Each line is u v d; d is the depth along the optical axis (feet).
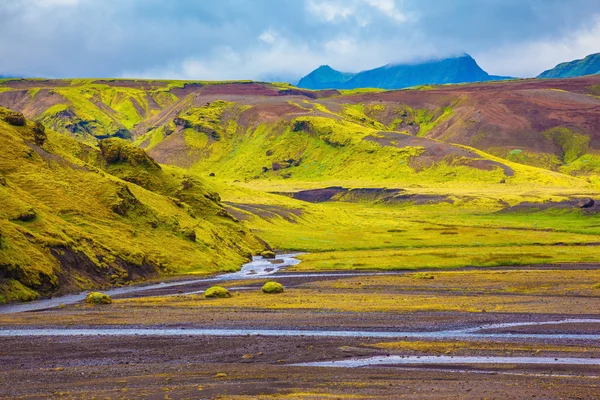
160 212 580.30
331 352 218.79
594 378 181.98
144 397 164.55
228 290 408.26
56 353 219.82
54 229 430.61
